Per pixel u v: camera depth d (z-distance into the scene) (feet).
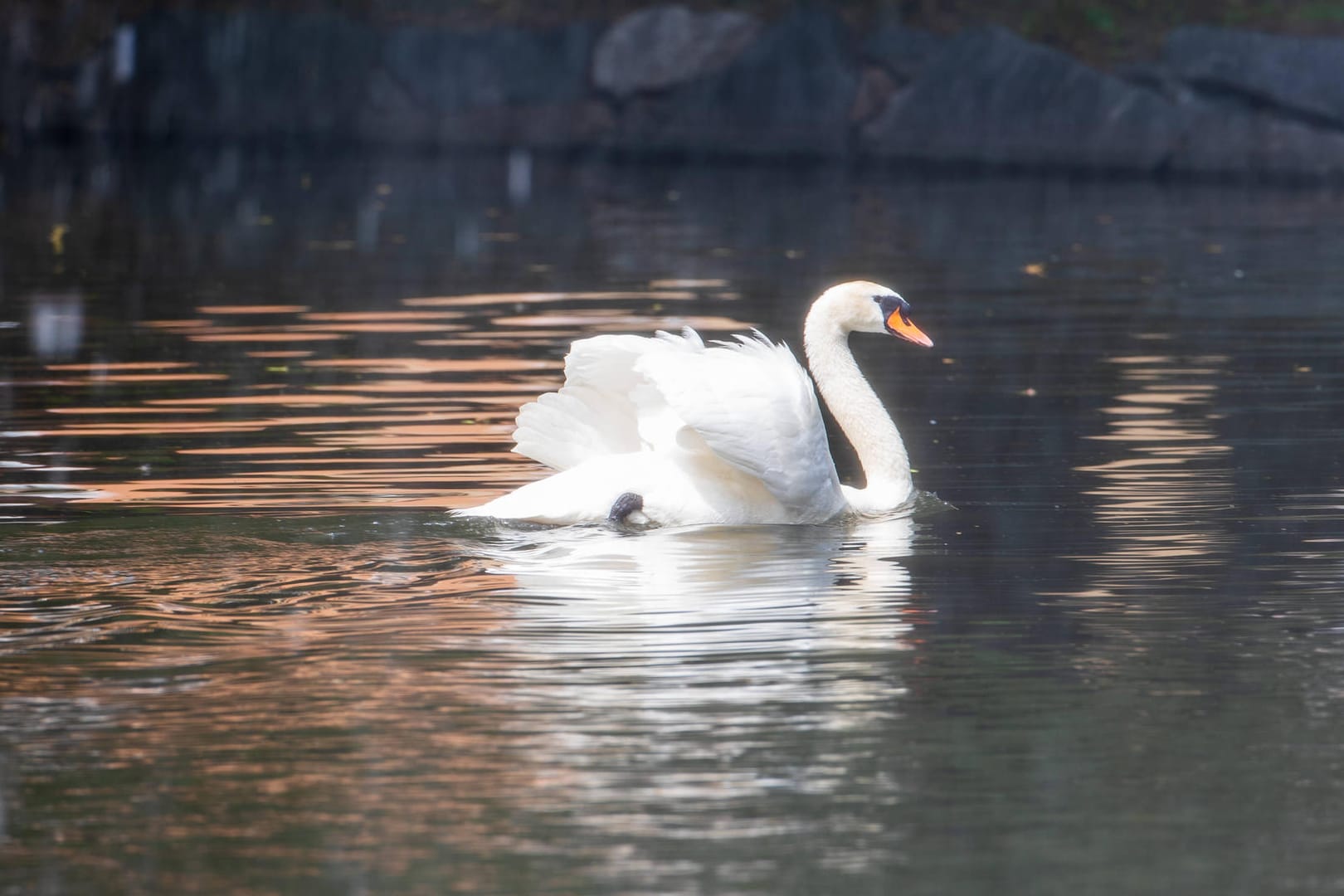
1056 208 117.50
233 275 86.74
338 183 133.80
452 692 27.30
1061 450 47.55
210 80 159.84
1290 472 44.04
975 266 89.92
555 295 80.38
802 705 26.73
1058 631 30.58
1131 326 70.38
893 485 41.81
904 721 26.08
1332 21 145.28
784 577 34.17
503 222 110.52
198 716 26.27
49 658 28.96
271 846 21.91
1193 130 140.05
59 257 93.35
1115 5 150.00
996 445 48.42
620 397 40.81
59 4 160.56
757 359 39.37
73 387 57.11
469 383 58.03
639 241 100.83
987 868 21.39
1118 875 21.22
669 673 28.17
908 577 34.24
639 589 33.19
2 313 74.33
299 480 43.52
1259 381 57.77
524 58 156.76
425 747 25.02
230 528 38.14
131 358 62.90
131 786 23.76
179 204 119.34
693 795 23.43
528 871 21.26
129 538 36.94
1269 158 138.21
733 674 28.14
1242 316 72.49
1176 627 30.81
